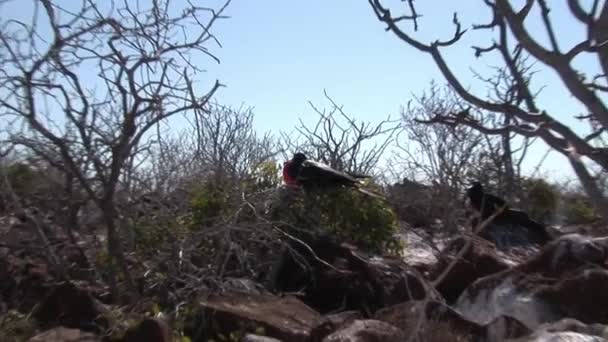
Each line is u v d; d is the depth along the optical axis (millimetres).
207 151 11070
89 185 7363
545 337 6559
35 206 8062
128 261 7980
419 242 11000
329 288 9180
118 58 6727
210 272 8148
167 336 6527
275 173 10758
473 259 9586
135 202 8086
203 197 9219
